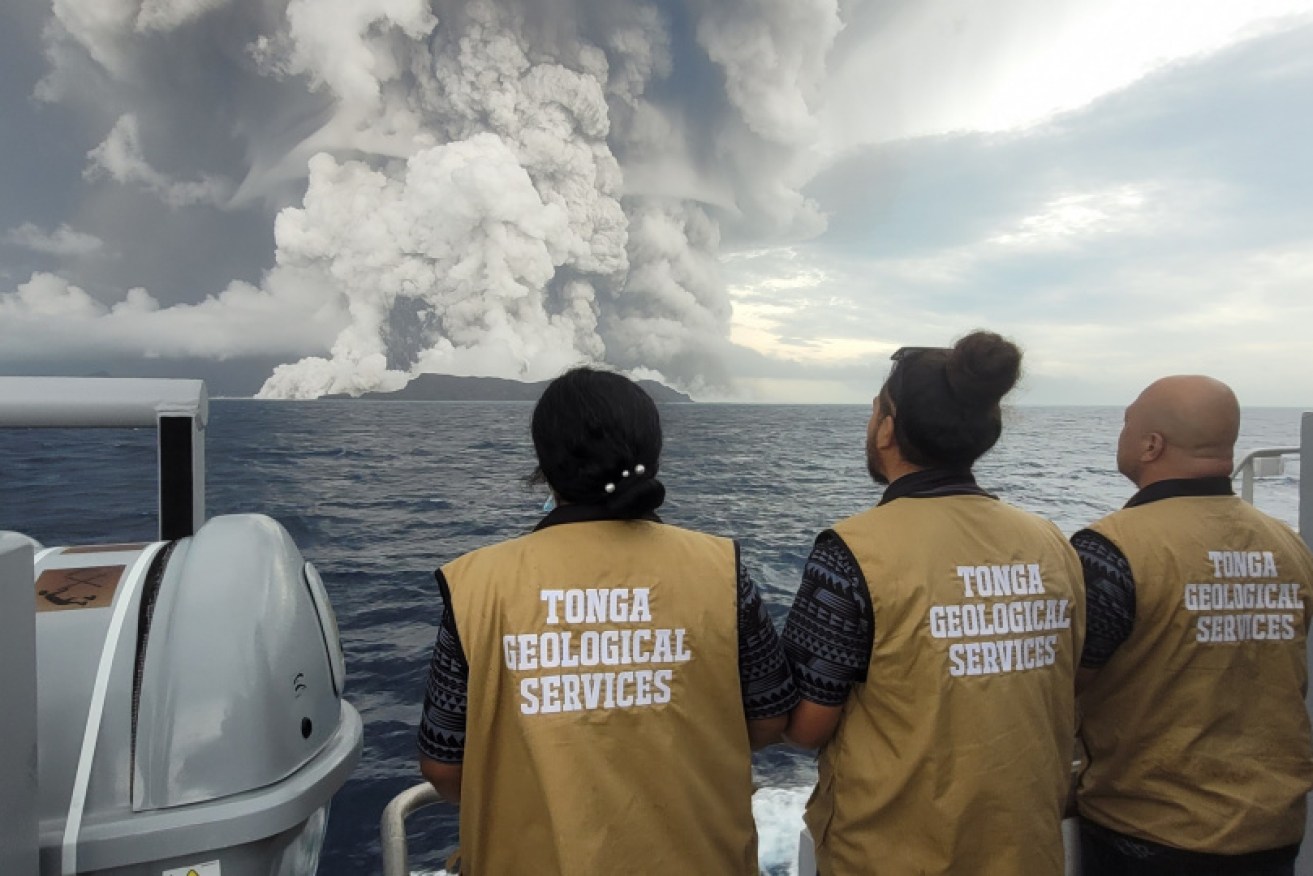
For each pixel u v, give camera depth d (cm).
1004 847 117
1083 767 153
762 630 113
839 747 127
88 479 3156
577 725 99
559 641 101
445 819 709
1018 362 125
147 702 109
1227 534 144
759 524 3005
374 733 956
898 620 119
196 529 188
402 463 4181
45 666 108
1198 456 149
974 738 117
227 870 108
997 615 121
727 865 106
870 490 3772
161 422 184
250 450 4488
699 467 4409
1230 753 138
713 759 105
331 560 2241
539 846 99
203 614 118
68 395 178
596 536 107
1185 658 139
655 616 104
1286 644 144
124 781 105
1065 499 3428
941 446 129
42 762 102
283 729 117
